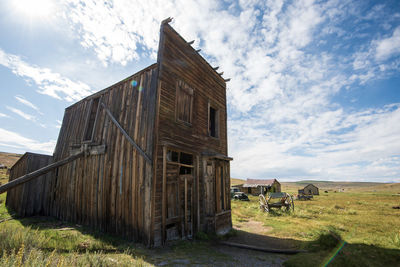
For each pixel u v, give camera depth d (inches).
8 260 130.7
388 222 449.4
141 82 317.1
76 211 354.9
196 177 333.7
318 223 432.5
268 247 268.4
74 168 386.9
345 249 231.5
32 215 416.8
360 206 838.5
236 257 224.2
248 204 882.8
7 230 206.7
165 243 258.8
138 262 176.7
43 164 449.7
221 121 453.4
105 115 361.4
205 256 220.7
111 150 324.5
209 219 327.3
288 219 496.1
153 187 253.6
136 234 255.6
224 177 394.0
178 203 292.4
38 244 190.7
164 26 313.6
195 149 348.8
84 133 390.0
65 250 199.3
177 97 320.2
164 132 286.5
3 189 267.0
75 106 462.3
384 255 211.8
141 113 296.8
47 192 438.3
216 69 445.1
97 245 225.8
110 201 301.1
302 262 197.3
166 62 307.7
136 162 279.4
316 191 2042.3
